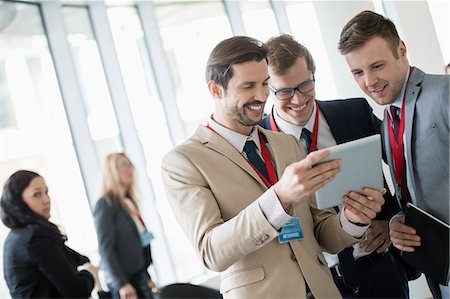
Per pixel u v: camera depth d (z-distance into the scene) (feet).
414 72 6.11
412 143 6.07
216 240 4.85
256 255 5.21
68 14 15.47
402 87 6.14
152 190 16.51
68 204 14.28
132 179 11.88
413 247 6.21
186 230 5.26
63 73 14.89
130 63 16.85
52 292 7.09
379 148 5.03
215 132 5.53
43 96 14.46
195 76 18.42
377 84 6.05
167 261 16.11
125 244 11.30
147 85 17.40
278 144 5.72
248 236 4.69
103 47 16.19
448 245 5.76
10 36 14.08
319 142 7.23
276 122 7.40
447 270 5.92
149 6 17.76
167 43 18.11
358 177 5.11
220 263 4.89
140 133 16.57
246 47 5.18
